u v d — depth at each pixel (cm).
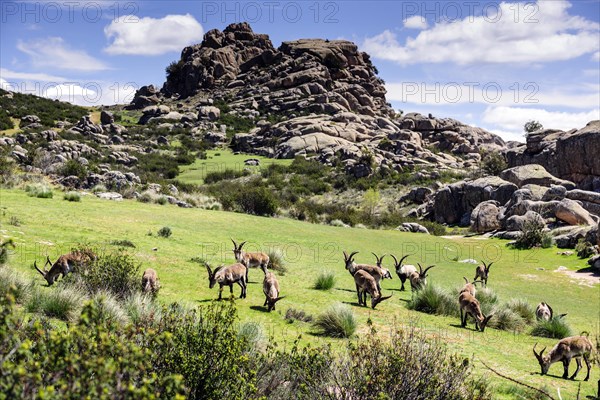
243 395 577
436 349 725
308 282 2041
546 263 3472
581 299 2534
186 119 13512
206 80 16675
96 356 362
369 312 1596
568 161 6203
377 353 662
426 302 1766
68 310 1030
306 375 664
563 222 4550
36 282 1292
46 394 305
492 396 858
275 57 17025
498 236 4628
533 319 1856
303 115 13788
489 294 2028
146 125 13138
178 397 313
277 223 3753
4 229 1948
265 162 10138
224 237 2841
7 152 4784
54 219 2412
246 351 773
